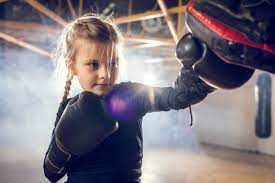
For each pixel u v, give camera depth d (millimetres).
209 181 4684
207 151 8031
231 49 659
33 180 4141
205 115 9758
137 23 6773
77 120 798
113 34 864
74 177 899
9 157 5629
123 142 897
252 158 7125
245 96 8555
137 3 6699
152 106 907
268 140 7734
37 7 4500
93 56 825
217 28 674
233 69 727
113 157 886
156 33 6805
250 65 666
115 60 866
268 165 6234
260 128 7512
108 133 796
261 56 648
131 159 904
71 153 849
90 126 787
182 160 6508
